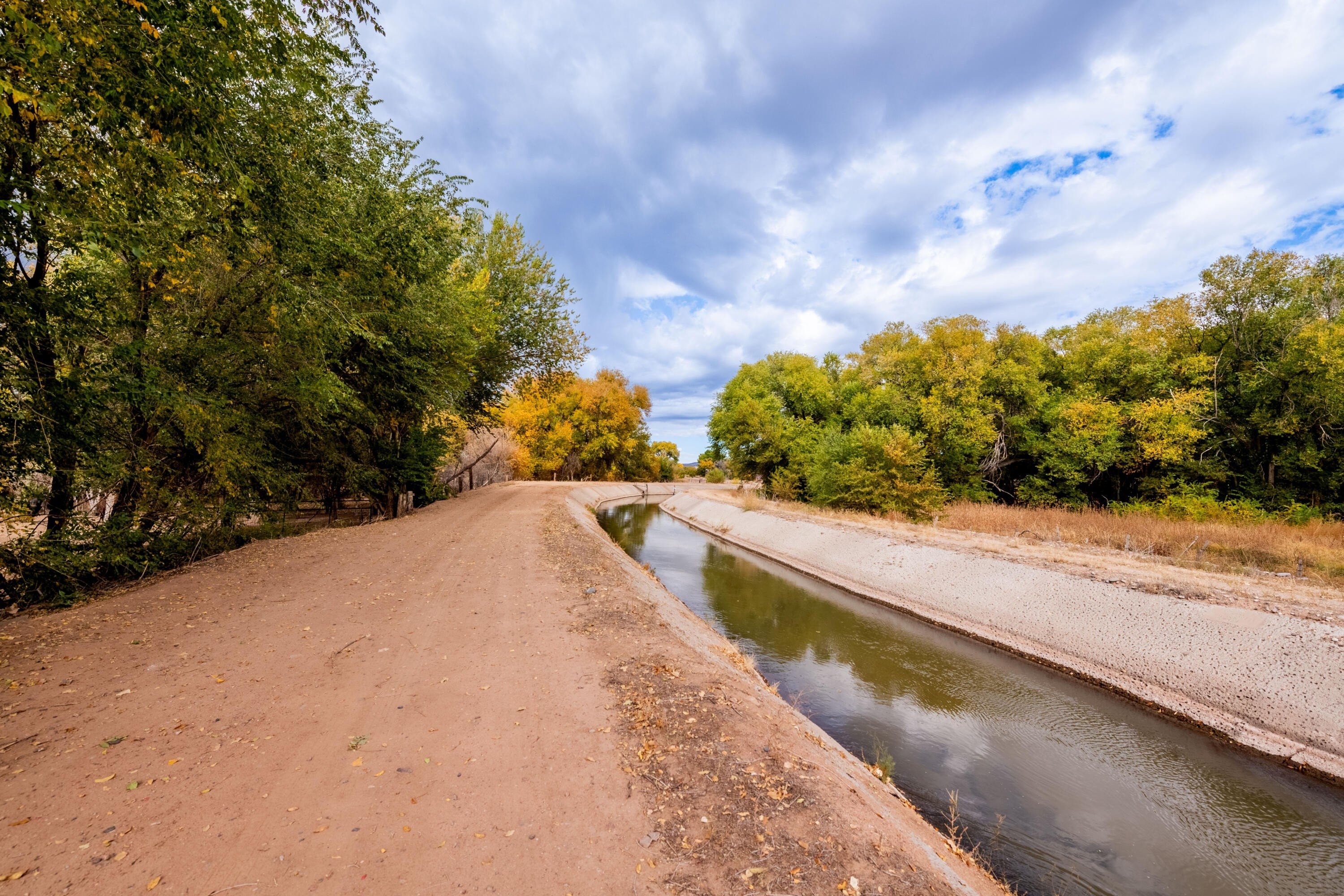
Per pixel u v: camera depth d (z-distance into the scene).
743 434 36.84
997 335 31.16
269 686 5.52
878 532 20.30
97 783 3.78
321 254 10.19
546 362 26.36
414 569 11.31
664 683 5.97
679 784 4.13
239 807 3.61
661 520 36.72
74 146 6.09
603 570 12.47
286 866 3.09
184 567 10.91
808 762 4.69
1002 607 12.90
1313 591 10.53
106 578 9.69
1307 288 21.14
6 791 3.63
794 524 24.36
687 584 17.33
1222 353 23.12
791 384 38.56
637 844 3.47
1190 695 8.87
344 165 10.66
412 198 14.27
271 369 12.15
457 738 4.66
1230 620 9.48
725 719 5.19
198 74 5.71
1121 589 11.39
